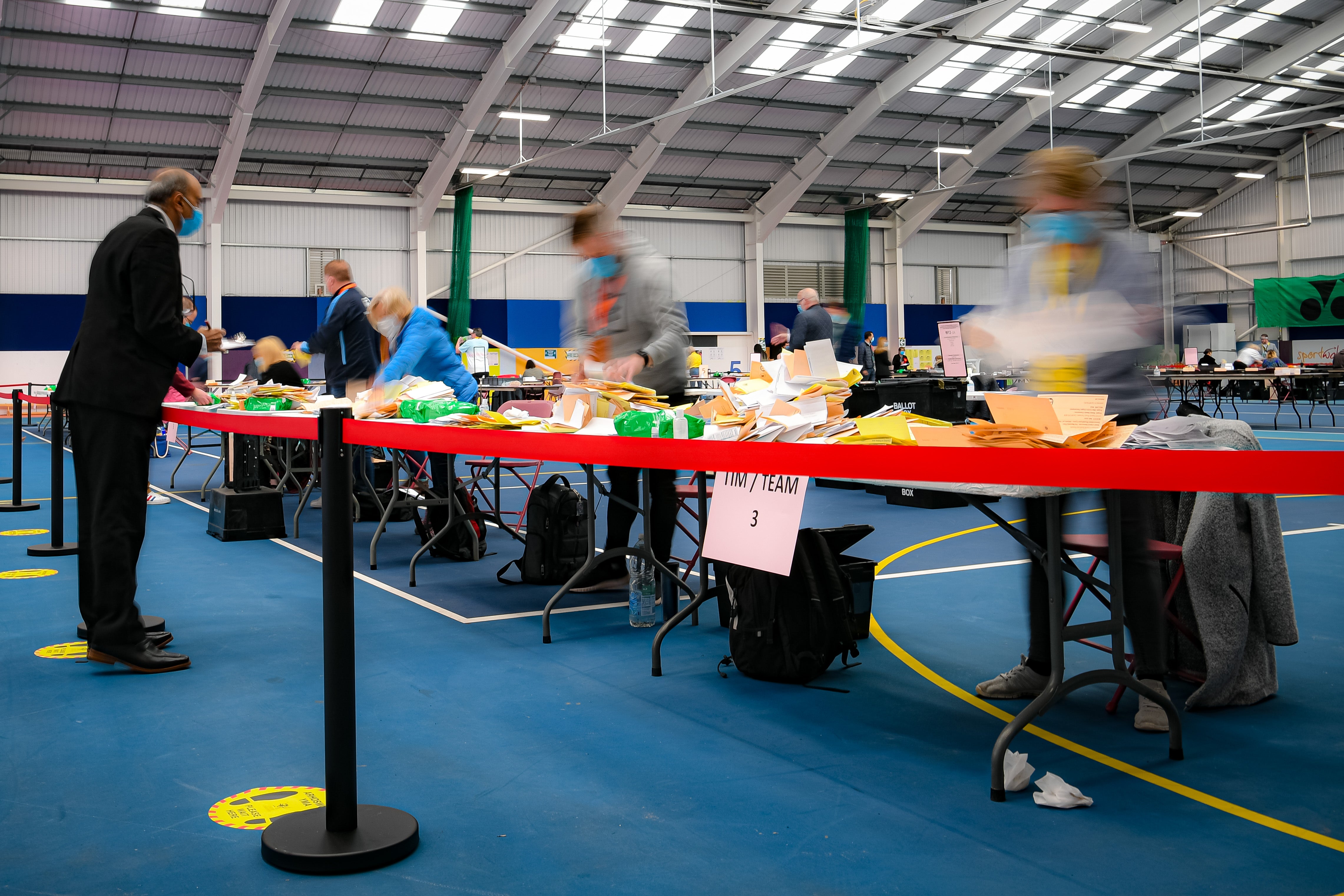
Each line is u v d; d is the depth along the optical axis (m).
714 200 25.94
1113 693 2.91
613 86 20.67
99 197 20.58
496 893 1.71
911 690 2.93
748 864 1.82
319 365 8.12
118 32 16.69
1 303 19.84
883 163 25.55
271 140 20.41
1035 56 21.25
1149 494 2.51
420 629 3.70
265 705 2.75
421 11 17.52
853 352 13.43
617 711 2.73
